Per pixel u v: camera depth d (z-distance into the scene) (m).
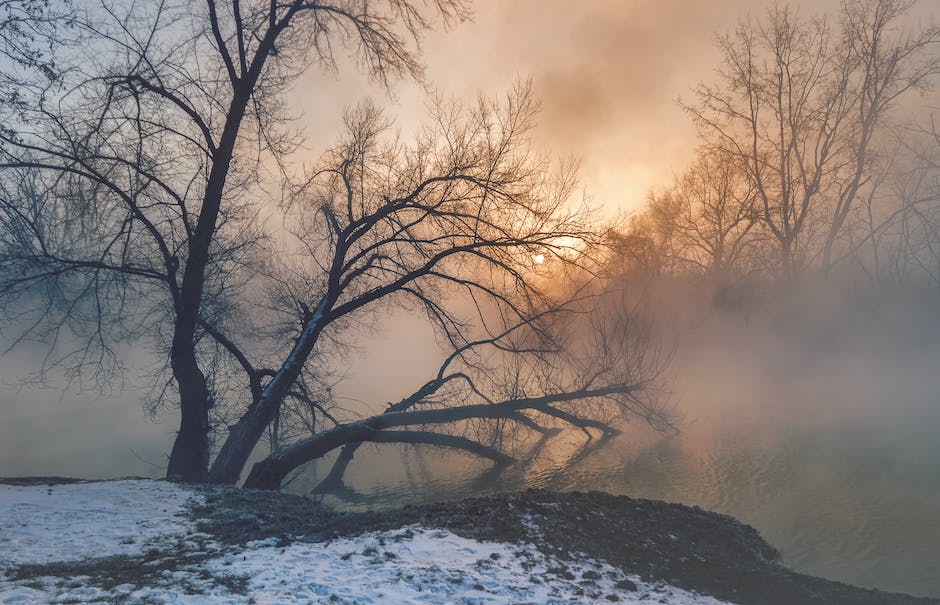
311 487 20.89
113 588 6.84
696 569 8.95
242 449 16.84
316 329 18.70
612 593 7.59
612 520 10.62
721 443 22.42
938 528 13.24
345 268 19.36
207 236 17.08
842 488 16.61
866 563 11.69
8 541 9.03
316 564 7.94
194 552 8.68
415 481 20.47
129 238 16.55
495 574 7.73
